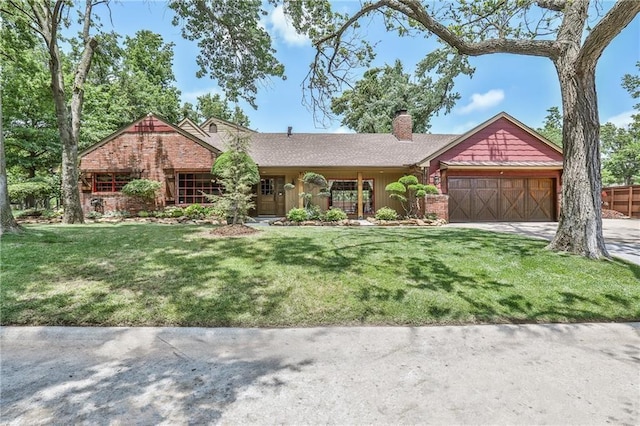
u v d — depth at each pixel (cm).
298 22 812
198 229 874
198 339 331
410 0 625
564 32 630
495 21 793
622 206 1664
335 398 237
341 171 1627
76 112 1206
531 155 1478
